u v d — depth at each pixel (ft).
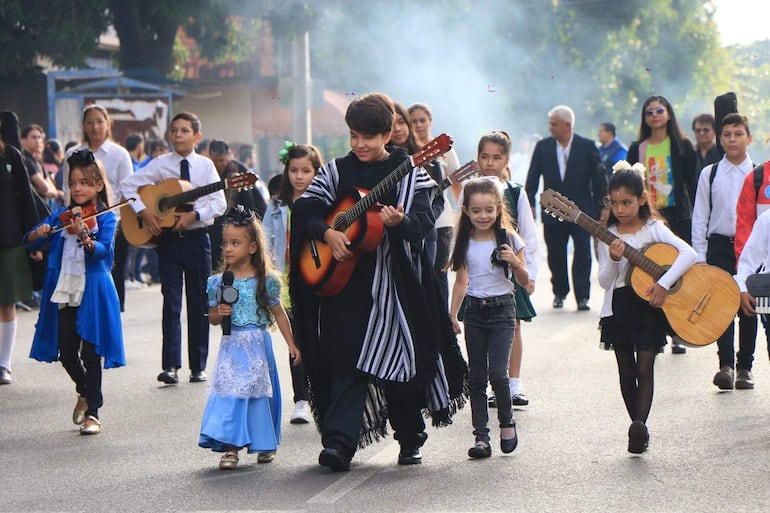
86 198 32.07
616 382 36.27
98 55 120.47
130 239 38.37
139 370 40.42
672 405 32.42
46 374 40.32
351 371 25.68
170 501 24.13
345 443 25.63
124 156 42.98
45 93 102.37
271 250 33.58
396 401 26.73
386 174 25.94
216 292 27.09
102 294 31.32
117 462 27.68
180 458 27.96
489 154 33.01
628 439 26.91
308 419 31.89
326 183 26.22
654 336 27.12
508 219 28.66
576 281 55.01
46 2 93.91
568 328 48.60
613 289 27.43
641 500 23.21
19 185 38.14
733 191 35.45
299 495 24.27
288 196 33.06
